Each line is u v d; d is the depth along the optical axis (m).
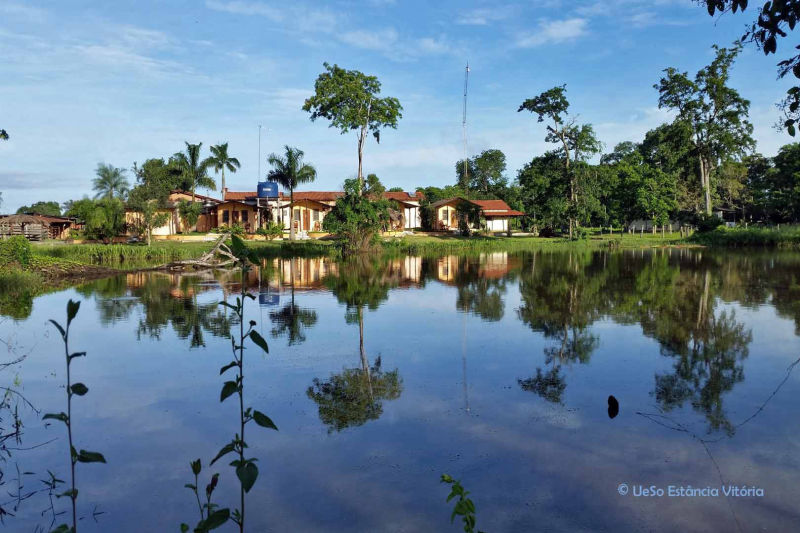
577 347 10.55
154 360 9.89
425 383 8.33
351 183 42.06
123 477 5.35
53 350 10.77
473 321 13.41
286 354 10.21
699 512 4.55
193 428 6.62
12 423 6.82
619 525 4.36
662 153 70.38
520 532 4.24
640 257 35.56
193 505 4.80
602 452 5.77
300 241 48.41
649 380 8.36
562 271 26.42
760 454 5.67
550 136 55.59
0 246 24.64
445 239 55.41
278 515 4.58
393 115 46.19
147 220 44.25
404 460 5.62
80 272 27.70
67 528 2.68
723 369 8.90
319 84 44.84
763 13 4.16
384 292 19.14
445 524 4.40
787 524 4.36
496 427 6.51
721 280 21.55
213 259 31.42
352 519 4.50
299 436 6.30
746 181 79.50
